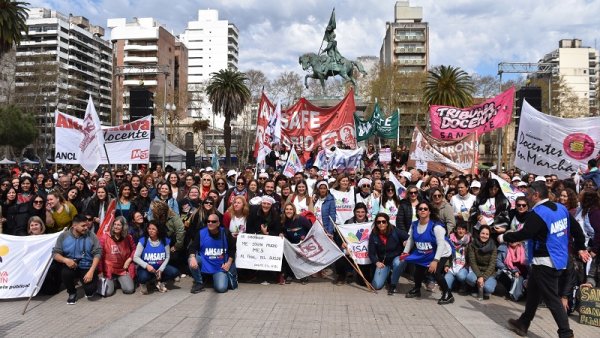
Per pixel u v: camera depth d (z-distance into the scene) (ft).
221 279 27.76
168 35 397.80
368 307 24.99
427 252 26.45
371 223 30.32
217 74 160.76
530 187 20.94
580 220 26.96
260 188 39.24
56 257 25.67
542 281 19.74
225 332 20.59
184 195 35.65
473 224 29.84
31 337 20.04
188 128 313.53
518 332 20.81
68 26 350.43
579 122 40.27
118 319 22.57
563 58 402.93
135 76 373.20
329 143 58.13
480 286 26.78
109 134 43.42
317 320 22.48
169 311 23.81
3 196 32.22
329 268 35.68
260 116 48.52
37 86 199.82
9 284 26.21
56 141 41.57
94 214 32.14
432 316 23.48
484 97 256.52
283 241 29.53
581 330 21.65
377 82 238.48
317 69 115.55
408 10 344.28
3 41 110.52
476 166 46.09
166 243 28.17
